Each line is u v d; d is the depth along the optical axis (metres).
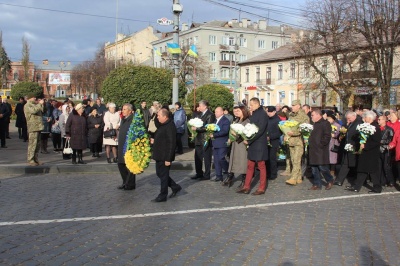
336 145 12.15
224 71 81.50
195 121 10.98
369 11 26.62
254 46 84.56
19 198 8.69
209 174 11.37
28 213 7.48
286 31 81.25
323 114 12.16
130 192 9.48
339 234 6.55
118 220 7.12
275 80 61.06
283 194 9.61
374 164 9.77
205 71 67.94
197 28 80.75
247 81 67.81
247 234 6.45
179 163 13.41
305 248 5.86
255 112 9.41
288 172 12.43
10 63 92.06
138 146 8.98
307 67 33.81
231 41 82.81
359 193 9.95
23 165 12.17
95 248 5.68
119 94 23.38
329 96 35.81
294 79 57.09
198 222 7.08
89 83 77.25
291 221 7.26
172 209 7.96
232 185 10.65
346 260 5.43
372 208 8.39
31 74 104.56
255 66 65.62
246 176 9.68
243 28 84.00
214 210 7.93
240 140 9.76
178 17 16.75
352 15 27.91
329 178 10.28
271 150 11.60
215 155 11.03
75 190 9.60
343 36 29.16
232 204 8.48
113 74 23.86
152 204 8.36
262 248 5.82
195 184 10.70
